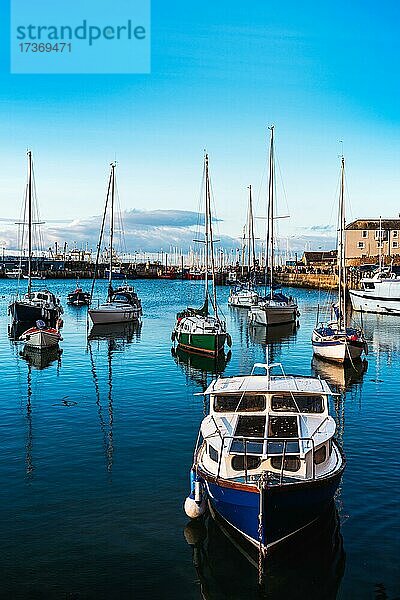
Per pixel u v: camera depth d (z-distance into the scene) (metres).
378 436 21.14
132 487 16.62
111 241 60.31
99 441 20.67
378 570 12.44
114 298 61.88
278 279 136.88
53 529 14.16
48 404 25.92
